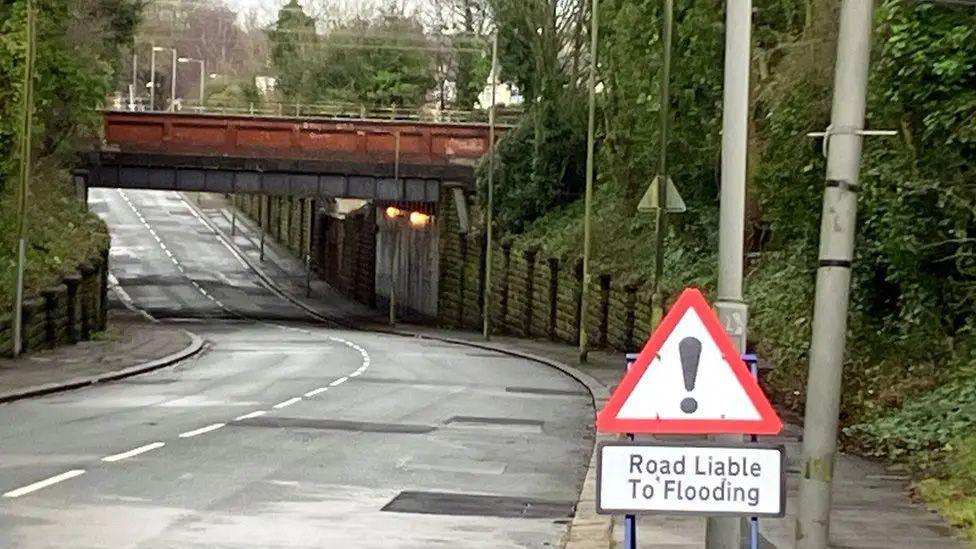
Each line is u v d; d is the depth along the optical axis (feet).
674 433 24.30
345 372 115.24
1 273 119.03
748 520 30.68
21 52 119.55
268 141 216.33
